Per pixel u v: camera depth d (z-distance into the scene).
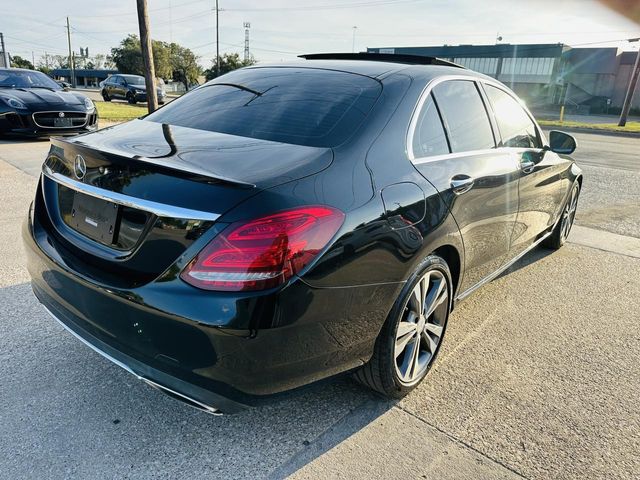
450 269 2.77
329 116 2.33
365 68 2.79
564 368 2.86
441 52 57.44
